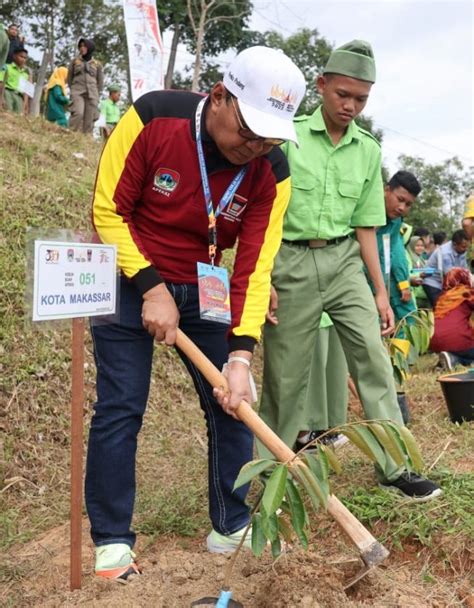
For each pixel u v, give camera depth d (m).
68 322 2.19
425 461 3.56
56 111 10.84
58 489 3.56
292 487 1.93
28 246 2.05
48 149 7.54
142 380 2.46
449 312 6.73
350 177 3.13
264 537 1.93
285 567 2.27
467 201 5.71
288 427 3.23
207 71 26.77
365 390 3.10
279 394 3.18
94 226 2.40
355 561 2.40
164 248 2.45
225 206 2.40
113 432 2.39
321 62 26.12
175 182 2.34
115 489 2.41
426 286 8.36
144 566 2.56
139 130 2.29
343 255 3.14
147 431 4.35
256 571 2.44
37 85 22.72
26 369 4.30
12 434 3.86
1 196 5.73
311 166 3.08
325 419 3.92
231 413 2.29
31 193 5.98
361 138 3.19
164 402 4.83
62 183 6.43
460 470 3.44
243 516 2.67
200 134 2.28
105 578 2.31
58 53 25.34
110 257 2.30
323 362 3.88
